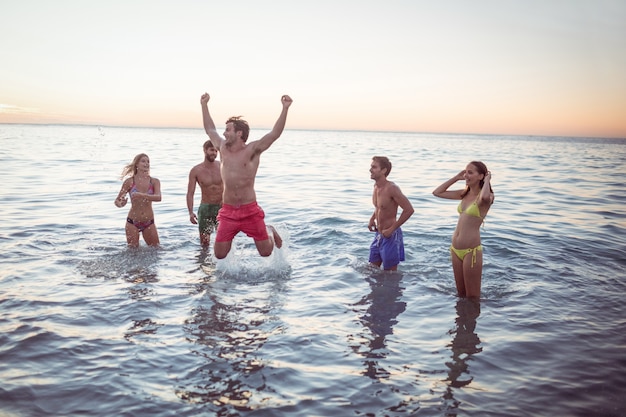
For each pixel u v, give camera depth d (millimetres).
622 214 12273
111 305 5418
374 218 7258
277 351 4434
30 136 61656
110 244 8047
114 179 16859
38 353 4266
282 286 6281
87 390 3713
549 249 8398
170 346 4477
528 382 3992
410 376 4051
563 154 49656
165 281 6309
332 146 58719
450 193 6172
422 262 7484
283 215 11219
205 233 8188
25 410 3447
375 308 5574
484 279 6719
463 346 4637
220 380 3910
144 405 3537
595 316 5465
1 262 6875
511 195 15695
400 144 77375
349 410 3543
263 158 32375
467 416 3504
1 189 14070
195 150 39188
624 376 4117
